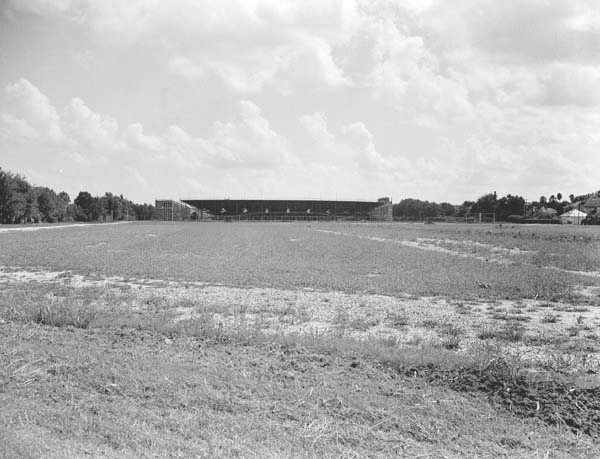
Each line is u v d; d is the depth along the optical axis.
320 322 14.26
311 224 133.00
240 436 6.70
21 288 19.47
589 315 15.88
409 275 24.88
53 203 127.56
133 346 10.59
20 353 9.73
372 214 191.62
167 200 191.00
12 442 6.27
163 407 7.55
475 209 173.25
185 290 19.83
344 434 6.83
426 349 10.92
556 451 6.65
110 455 6.14
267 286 21.02
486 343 12.01
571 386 8.53
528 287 20.98
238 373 8.93
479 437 6.96
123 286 20.39
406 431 7.04
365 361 9.91
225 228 98.06
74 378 8.59
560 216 142.62
